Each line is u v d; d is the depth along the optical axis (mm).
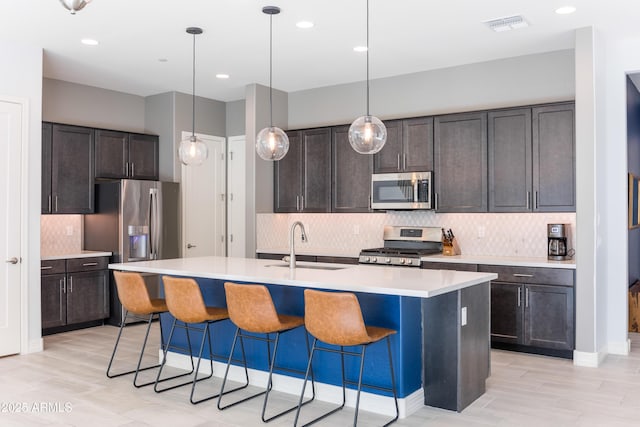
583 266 4746
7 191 5027
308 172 6703
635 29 4812
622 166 5168
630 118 5895
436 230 6082
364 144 4109
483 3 4195
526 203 5277
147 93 7242
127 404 3812
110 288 6465
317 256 6332
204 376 4504
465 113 5621
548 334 4938
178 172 7105
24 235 5137
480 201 5535
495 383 4238
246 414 3633
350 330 3227
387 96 6422
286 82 6703
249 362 4312
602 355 4934
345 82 6691
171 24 4664
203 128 7461
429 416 3568
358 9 4316
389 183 6027
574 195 5039
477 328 3871
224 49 5371
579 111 4770
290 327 3664
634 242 6664
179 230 7016
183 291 3924
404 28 4766
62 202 6191
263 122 6824
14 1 4141
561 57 5395
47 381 4316
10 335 5047
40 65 5258
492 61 5754
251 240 6762
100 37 4996
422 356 3770
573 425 3396
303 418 3559
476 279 3727
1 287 4988
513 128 5352
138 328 6301
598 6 4254
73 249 6699
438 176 5781
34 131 5219
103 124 6934
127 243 6359
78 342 5598
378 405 3658
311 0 4141
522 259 5305
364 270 4266
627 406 3730
